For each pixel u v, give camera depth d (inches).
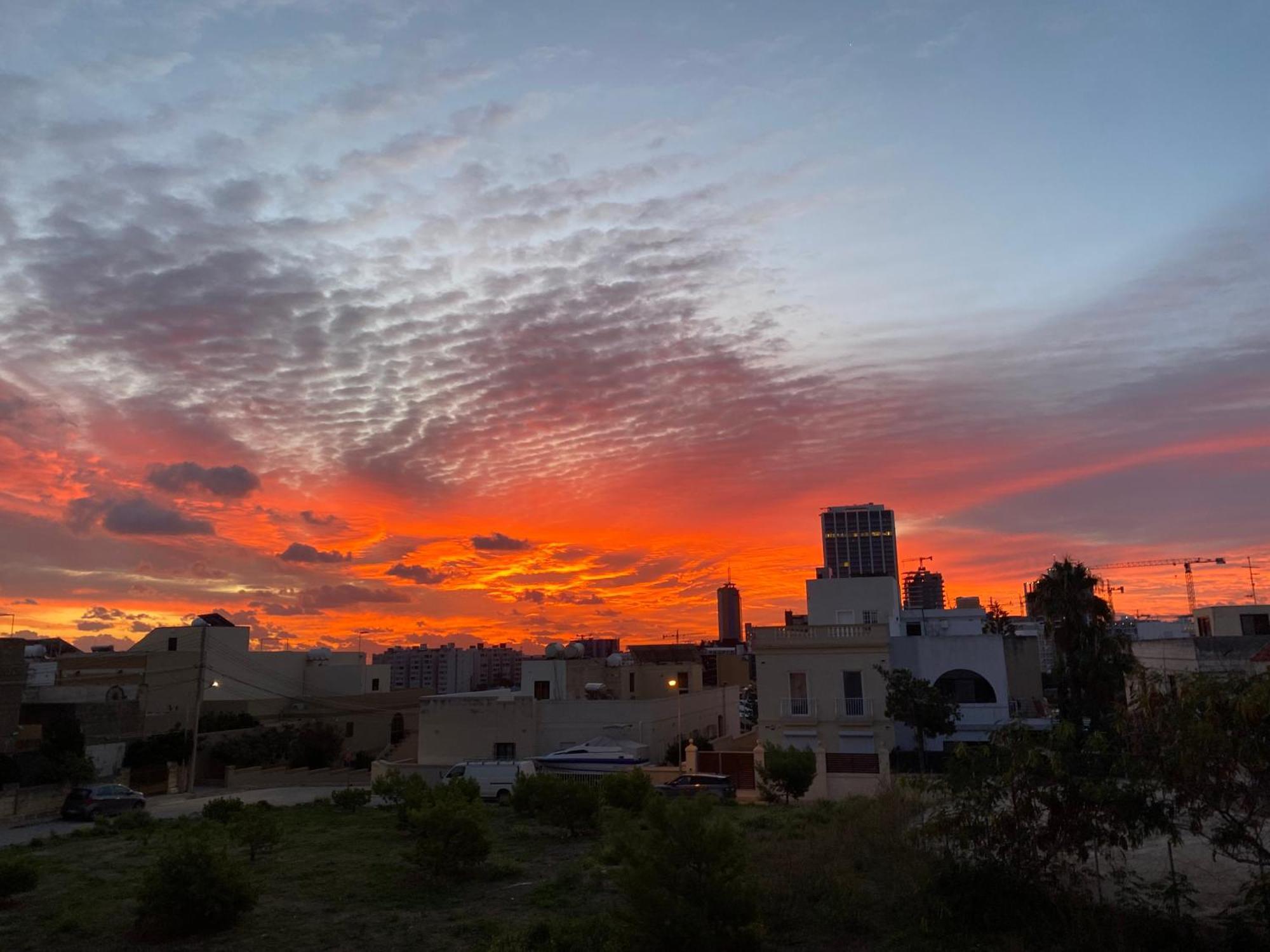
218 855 634.8
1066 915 492.1
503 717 1958.7
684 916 440.8
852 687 1760.6
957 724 1802.4
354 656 3149.6
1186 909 507.8
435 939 574.6
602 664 2448.3
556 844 916.6
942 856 568.1
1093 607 1692.9
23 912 676.1
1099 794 470.9
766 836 842.2
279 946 570.6
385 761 2209.6
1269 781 435.8
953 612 2363.4
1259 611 2006.6
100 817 1311.5
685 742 2153.1
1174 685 473.4
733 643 4365.2
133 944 586.6
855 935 509.4
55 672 2354.8
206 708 2516.0
